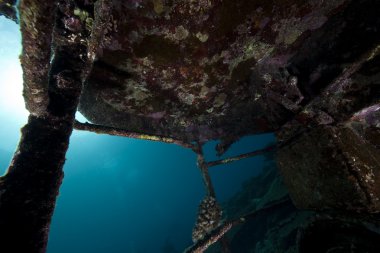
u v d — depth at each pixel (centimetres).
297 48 189
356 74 174
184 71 171
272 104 212
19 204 67
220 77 187
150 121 220
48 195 74
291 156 227
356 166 177
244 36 161
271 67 195
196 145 263
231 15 144
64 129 85
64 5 85
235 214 813
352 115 177
